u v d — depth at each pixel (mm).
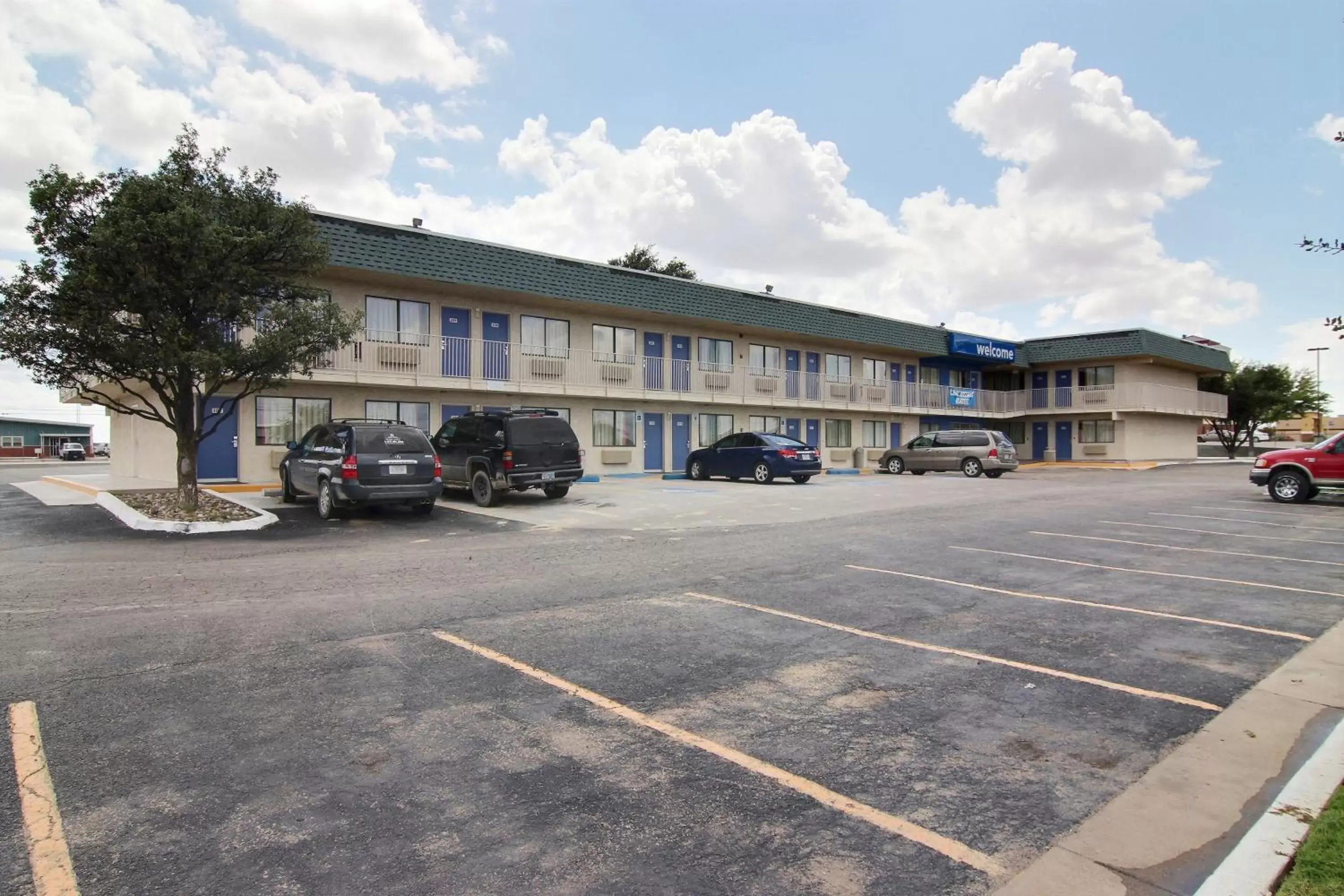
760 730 4203
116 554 9773
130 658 5324
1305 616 6746
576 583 8008
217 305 12422
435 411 22359
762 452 22922
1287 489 17297
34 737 3984
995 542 11016
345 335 13781
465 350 22297
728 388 29297
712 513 14828
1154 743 4066
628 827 3166
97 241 11203
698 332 29203
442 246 20656
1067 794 3496
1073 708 4551
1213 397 43844
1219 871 2807
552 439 16094
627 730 4180
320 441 14570
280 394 19844
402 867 2850
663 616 6633
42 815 3205
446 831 3115
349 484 13086
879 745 4016
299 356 13219
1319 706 4586
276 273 13633
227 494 17828
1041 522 13367
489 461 15734
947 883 2791
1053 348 39906
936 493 19641
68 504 15773
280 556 9641
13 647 5562
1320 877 2727
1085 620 6594
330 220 18828
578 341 25422
